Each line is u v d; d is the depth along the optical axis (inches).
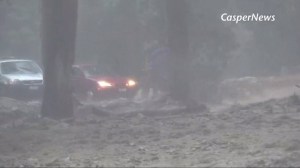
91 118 2630.4
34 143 1927.9
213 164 1417.3
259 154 1513.3
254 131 1956.2
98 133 2114.9
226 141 1771.7
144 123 2395.4
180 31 3053.6
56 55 2578.7
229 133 1946.4
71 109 2628.0
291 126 2039.9
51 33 2571.4
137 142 1863.9
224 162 1433.3
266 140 1729.8
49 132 2159.2
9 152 1769.2
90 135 2068.2
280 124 2111.2
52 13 2561.5
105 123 2426.2
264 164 1374.3
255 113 2508.6
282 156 1449.3
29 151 1777.8
